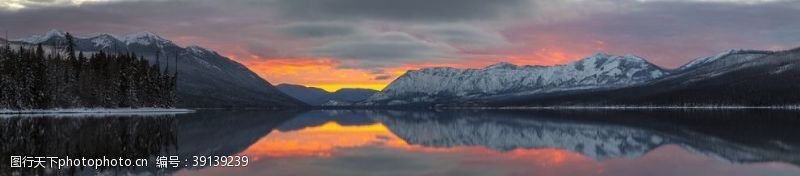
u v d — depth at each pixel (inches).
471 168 1277.1
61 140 1852.9
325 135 2432.3
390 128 3193.9
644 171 1226.0
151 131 2458.2
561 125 3646.7
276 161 1387.8
